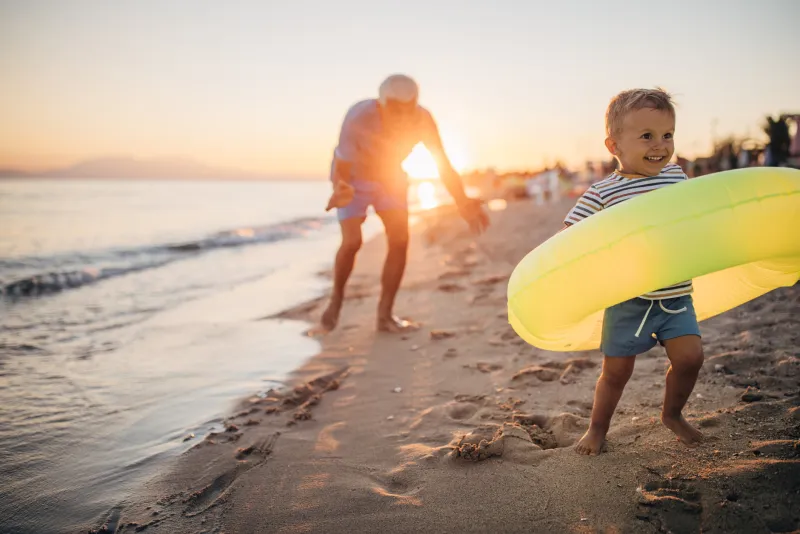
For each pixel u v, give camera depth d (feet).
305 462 7.52
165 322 16.52
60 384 11.30
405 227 13.89
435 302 17.22
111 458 8.14
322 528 5.85
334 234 50.21
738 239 5.08
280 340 14.23
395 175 13.48
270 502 6.50
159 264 29.53
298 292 21.01
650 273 5.28
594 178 82.07
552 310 5.82
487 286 18.81
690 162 59.36
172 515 6.53
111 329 15.84
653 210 5.32
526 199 96.68
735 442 6.56
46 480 7.55
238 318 16.88
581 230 5.71
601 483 6.13
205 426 9.14
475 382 10.14
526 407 8.70
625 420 7.69
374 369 11.48
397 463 7.24
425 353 12.23
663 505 5.54
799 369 8.64
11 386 11.16
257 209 97.45
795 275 6.73
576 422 7.83
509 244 28.37
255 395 10.49
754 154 53.36
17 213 70.74
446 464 7.00
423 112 12.80
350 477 6.96
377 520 5.90
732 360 9.33
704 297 7.40
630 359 6.61
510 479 6.46
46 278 23.65
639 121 6.42
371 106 12.39
